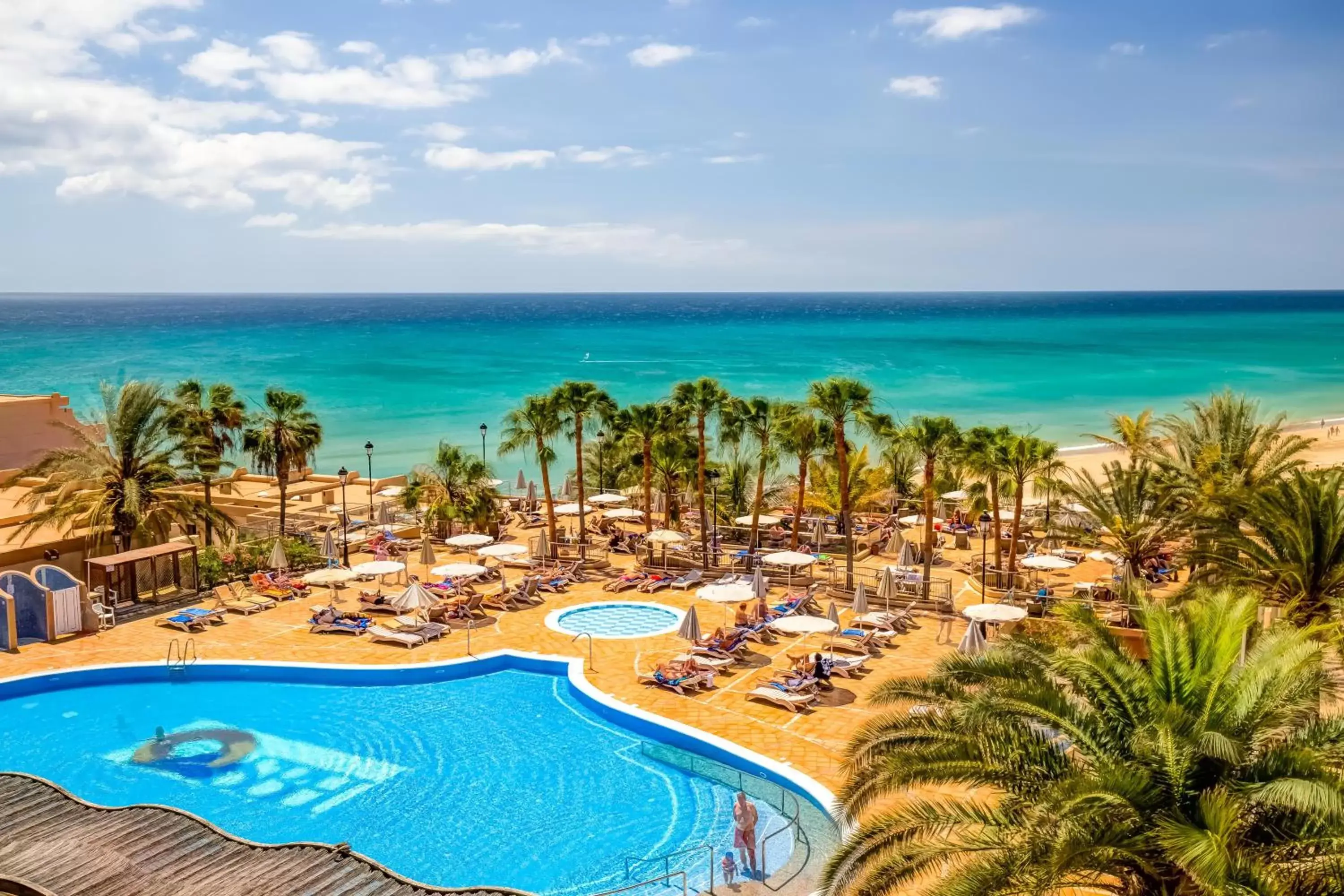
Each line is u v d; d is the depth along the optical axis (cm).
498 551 3139
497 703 2211
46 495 3378
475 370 12850
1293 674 1110
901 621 2700
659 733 2012
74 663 2386
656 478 4175
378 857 1564
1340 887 948
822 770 1798
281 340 18450
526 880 1496
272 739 2023
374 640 2581
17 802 1358
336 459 6844
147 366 12850
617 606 2934
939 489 4434
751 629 2588
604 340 18750
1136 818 995
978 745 1138
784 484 4509
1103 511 3059
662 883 1473
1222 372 12400
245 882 1159
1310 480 2281
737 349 16512
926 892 1039
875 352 15800
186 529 3147
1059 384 11225
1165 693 1134
